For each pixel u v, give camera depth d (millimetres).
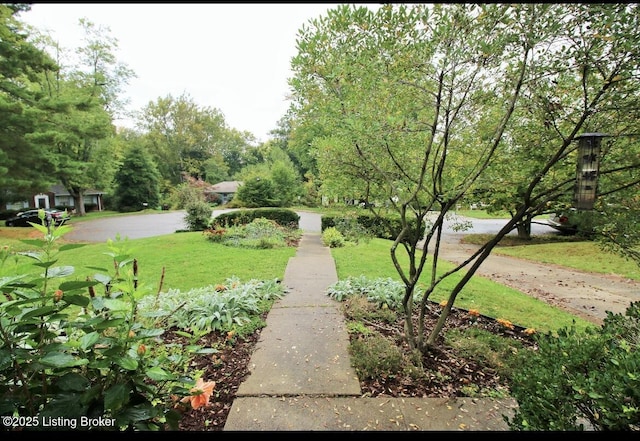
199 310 3480
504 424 2006
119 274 1741
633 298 5074
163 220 19688
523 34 1896
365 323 3508
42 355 1308
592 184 2107
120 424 1382
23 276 1283
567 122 2402
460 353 2795
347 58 2395
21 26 11789
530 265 7512
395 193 2711
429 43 2104
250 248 8508
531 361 1837
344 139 2578
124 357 1408
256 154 43656
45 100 11711
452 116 2441
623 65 1877
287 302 4180
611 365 1439
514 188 2777
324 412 2121
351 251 8008
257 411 2125
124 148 28156
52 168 12820
